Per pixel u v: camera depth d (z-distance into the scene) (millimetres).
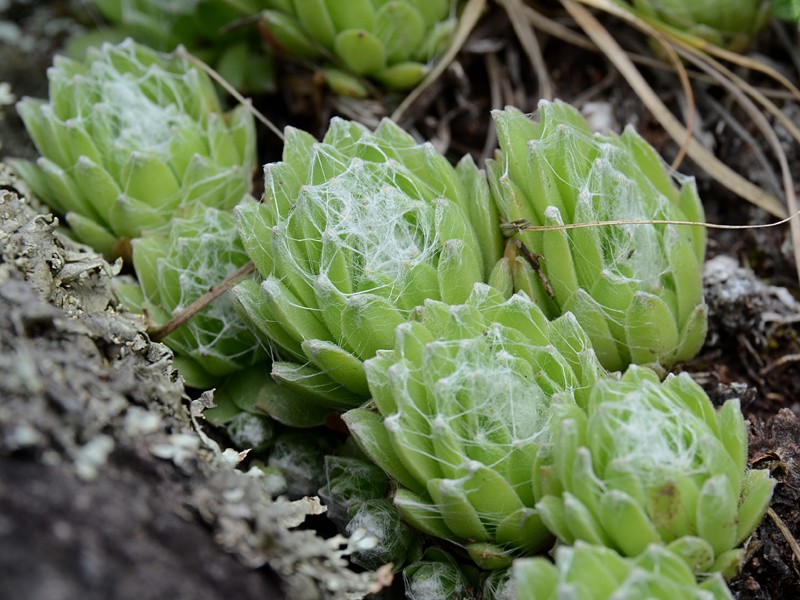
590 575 171
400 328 183
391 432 180
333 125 198
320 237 191
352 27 219
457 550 188
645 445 176
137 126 211
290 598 173
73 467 169
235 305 194
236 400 203
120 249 210
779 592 191
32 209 208
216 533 173
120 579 166
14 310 176
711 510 174
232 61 232
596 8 231
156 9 234
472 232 196
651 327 193
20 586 163
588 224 192
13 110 241
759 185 223
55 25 252
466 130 232
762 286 216
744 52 228
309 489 203
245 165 216
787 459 196
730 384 207
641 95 224
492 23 232
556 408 179
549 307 198
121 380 179
